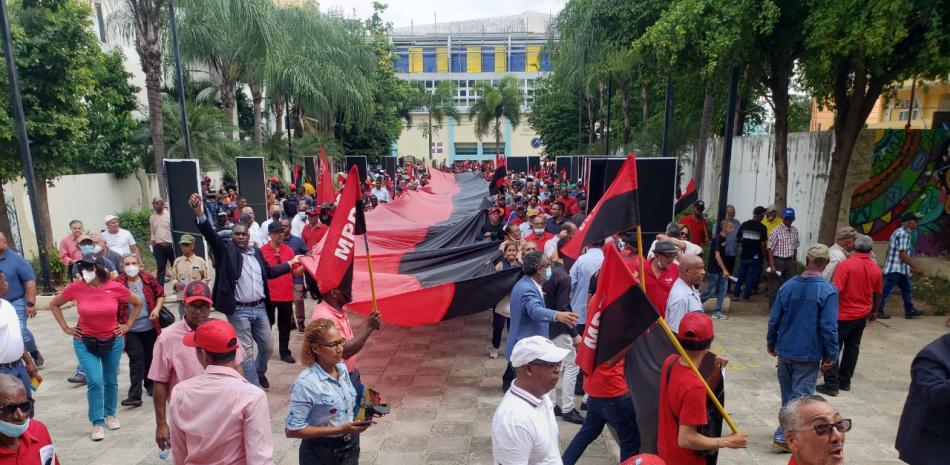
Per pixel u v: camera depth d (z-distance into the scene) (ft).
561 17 80.79
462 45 292.61
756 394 23.71
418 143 291.17
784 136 41.39
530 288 19.07
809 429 9.21
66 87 44.70
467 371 26.61
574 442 16.65
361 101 111.96
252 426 10.45
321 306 17.46
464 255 34.65
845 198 43.11
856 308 22.76
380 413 13.05
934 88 61.62
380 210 50.16
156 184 71.61
